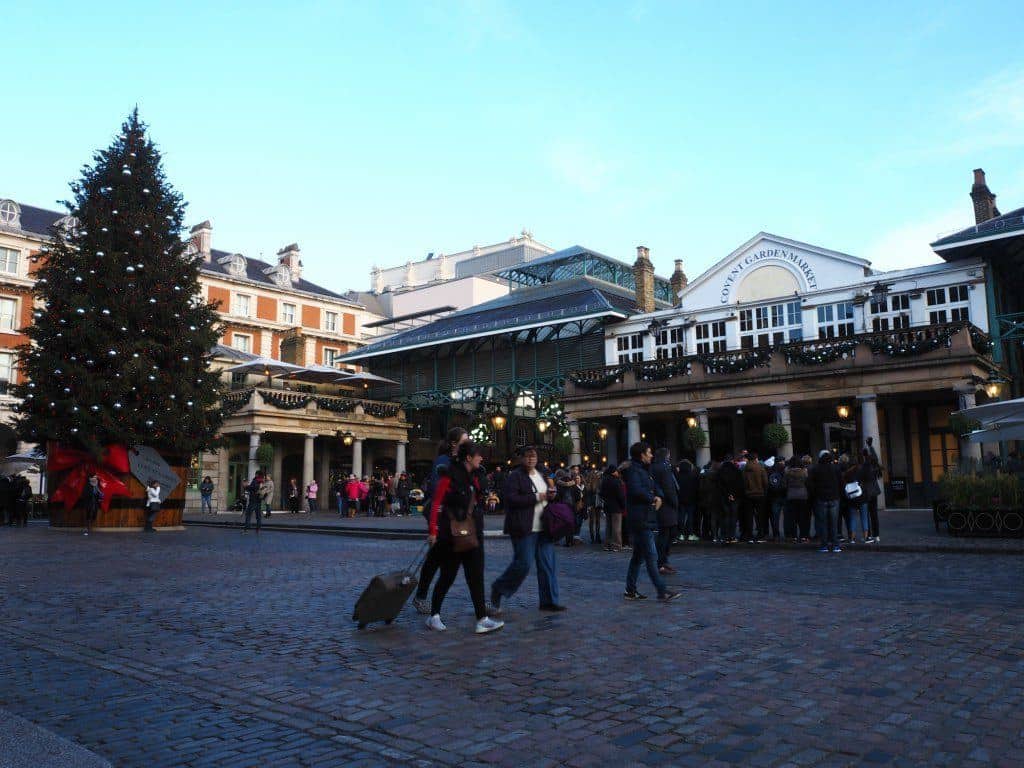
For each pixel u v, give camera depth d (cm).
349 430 3866
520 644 649
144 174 2386
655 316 3247
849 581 985
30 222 4794
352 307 6322
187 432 2334
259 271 6131
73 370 2139
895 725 429
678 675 542
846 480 1409
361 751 403
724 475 1520
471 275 6675
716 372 2769
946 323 2375
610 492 1517
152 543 1756
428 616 777
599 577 1085
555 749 402
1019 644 609
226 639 682
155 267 2320
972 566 1098
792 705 468
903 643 621
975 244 2527
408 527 2222
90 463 2248
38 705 491
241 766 384
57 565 1278
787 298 2966
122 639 686
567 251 4078
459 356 3944
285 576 1127
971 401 2319
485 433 3853
